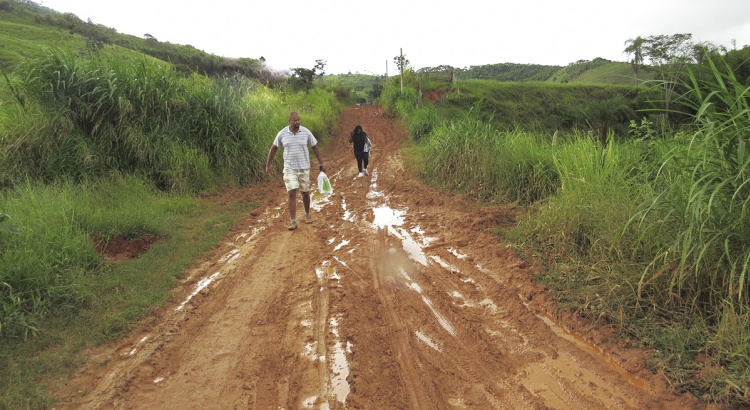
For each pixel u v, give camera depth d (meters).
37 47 9.20
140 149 9.12
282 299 4.79
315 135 19.48
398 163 14.34
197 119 10.59
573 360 3.42
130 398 3.22
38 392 3.21
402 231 7.03
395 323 4.17
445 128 11.31
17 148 8.16
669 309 3.67
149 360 3.68
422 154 13.77
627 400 2.91
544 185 7.61
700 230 3.33
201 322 4.34
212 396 3.24
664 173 4.72
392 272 5.39
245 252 6.34
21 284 4.36
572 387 3.12
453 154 10.02
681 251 3.65
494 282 4.83
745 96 3.42
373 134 24.19
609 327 3.71
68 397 3.21
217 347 3.89
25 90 8.63
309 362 3.62
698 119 3.57
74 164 8.36
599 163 6.32
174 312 4.54
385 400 3.09
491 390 3.15
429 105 29.14
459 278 5.12
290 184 7.32
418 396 3.13
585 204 5.32
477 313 4.29
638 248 4.20
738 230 3.42
